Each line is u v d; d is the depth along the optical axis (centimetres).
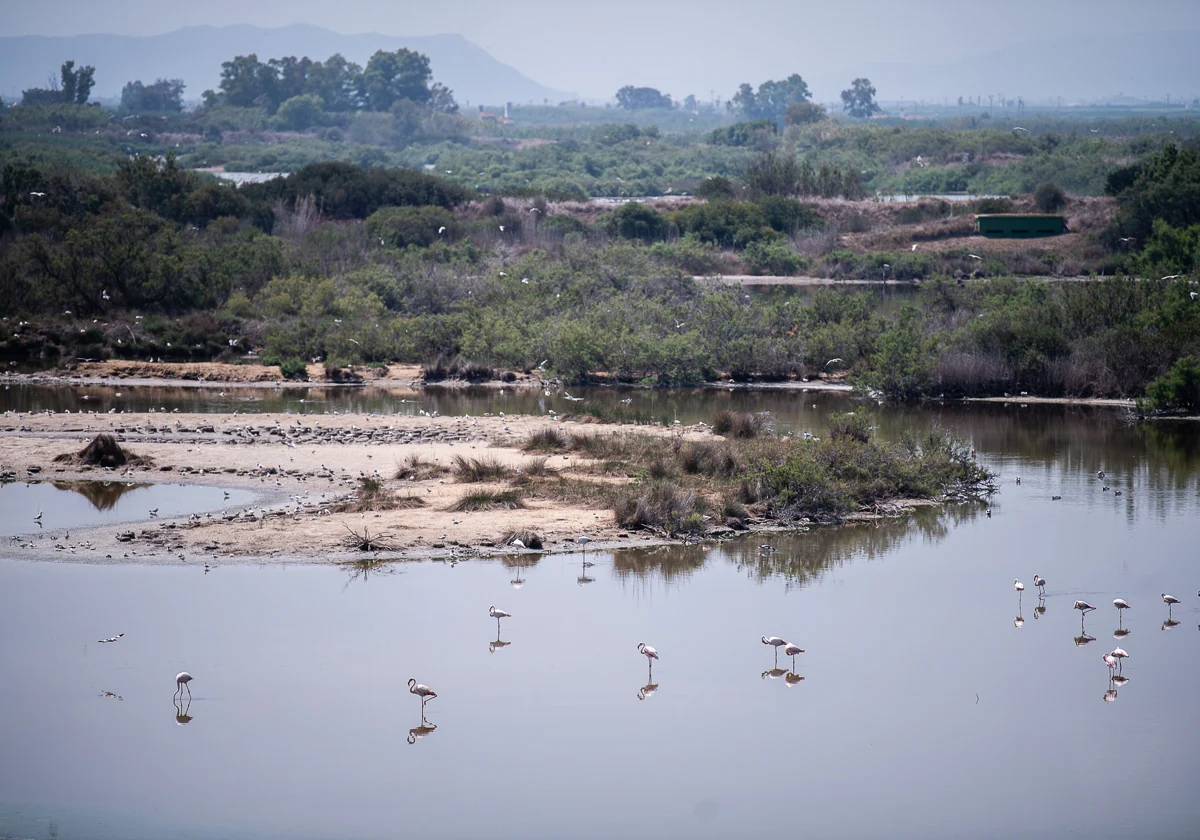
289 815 4706
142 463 10288
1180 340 14700
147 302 19325
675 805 4809
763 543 8400
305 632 6538
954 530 8738
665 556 8075
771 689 5888
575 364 16225
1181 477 10394
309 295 18925
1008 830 4594
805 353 16500
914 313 17300
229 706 5650
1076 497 9669
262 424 12194
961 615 6894
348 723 5497
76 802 4800
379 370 16588
